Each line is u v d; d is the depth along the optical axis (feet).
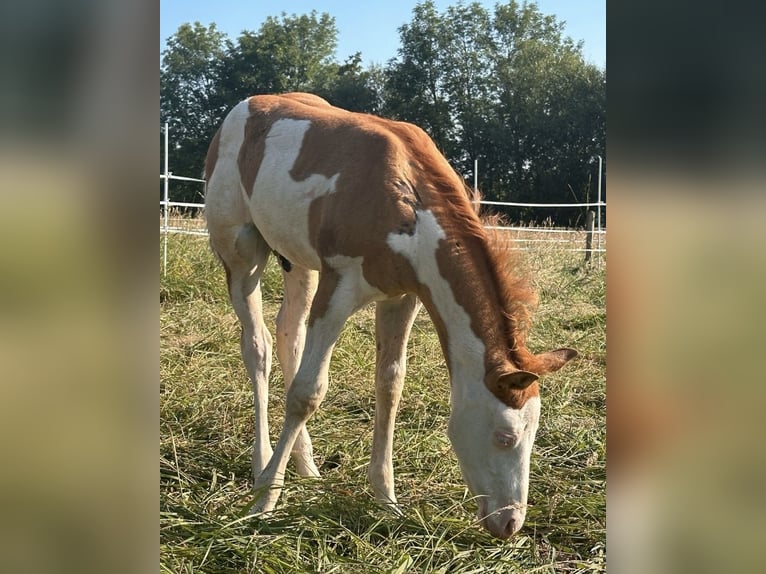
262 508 10.00
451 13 114.42
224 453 12.12
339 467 11.94
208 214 13.14
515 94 112.37
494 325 9.25
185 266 24.39
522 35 114.01
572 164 111.65
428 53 115.55
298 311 12.73
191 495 10.25
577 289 27.02
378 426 10.81
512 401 8.91
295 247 11.39
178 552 8.15
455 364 9.50
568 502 10.46
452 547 8.95
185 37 114.83
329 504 9.86
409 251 9.75
